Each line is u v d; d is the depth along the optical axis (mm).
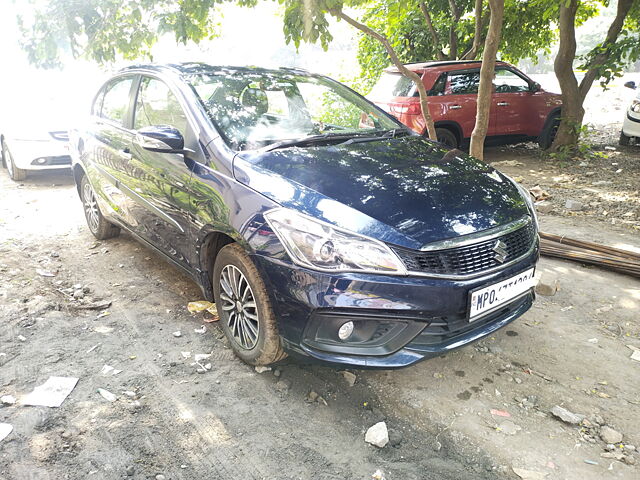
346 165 2994
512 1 10297
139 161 3787
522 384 2912
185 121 3395
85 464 2314
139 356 3168
